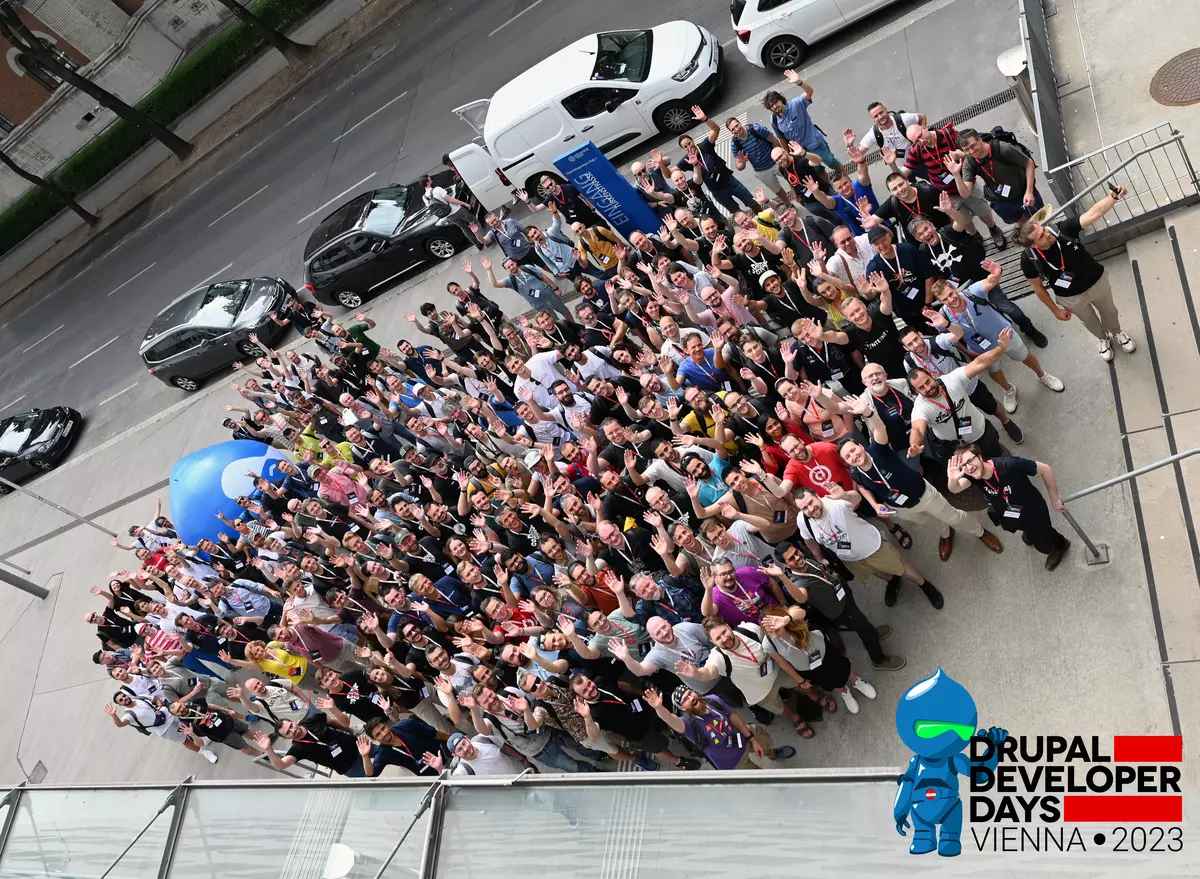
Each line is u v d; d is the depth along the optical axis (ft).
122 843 23.43
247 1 93.20
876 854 14.62
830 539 23.13
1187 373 25.38
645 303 35.42
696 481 25.05
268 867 20.47
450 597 29.91
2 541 65.72
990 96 37.91
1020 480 22.03
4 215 101.35
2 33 95.50
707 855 15.81
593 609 26.45
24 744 48.32
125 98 99.66
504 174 51.01
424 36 77.30
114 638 41.09
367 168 69.41
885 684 24.80
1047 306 26.61
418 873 18.21
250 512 43.14
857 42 44.80
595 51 48.96
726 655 22.33
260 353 60.95
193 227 82.53
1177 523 22.81
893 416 24.79
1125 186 29.86
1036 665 22.76
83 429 71.46
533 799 18.04
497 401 36.99
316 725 29.14
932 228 25.82
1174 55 32.55
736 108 47.32
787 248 29.94
